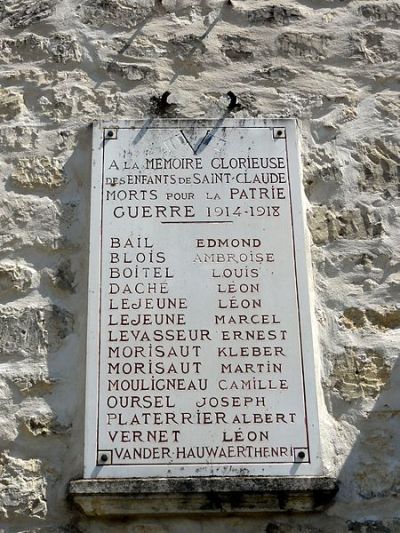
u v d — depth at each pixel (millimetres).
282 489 3426
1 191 4160
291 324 3816
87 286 3904
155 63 4535
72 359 3783
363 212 4172
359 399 3736
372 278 4012
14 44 4570
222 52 4586
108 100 4414
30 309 3881
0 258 4004
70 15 4656
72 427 3648
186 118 4336
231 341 3770
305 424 3615
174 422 3596
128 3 4703
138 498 3434
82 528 3473
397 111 4461
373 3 4738
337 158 4309
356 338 3871
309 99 4469
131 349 3734
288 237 4020
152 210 4055
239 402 3643
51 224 4082
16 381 3729
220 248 3977
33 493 3523
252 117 4395
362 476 3586
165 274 3902
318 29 4684
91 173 4145
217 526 3479
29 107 4402
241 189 4129
